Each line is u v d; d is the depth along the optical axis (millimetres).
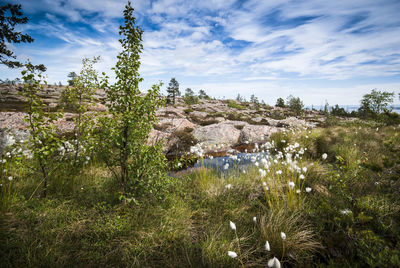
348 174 3727
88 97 4559
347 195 3213
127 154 2990
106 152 2912
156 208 3139
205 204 3629
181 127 12602
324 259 2182
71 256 2223
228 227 2852
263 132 12594
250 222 2975
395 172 2674
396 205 2701
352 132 8828
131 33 2867
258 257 2307
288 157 3645
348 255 2107
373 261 1903
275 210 2988
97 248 2334
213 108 43938
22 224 2525
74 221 2723
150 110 3027
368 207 2738
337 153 5922
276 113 33656
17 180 3590
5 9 9578
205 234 2744
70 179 3779
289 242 2301
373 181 3326
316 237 2484
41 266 2016
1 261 1971
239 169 5738
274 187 3705
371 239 2051
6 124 9539
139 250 2344
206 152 9242
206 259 2225
